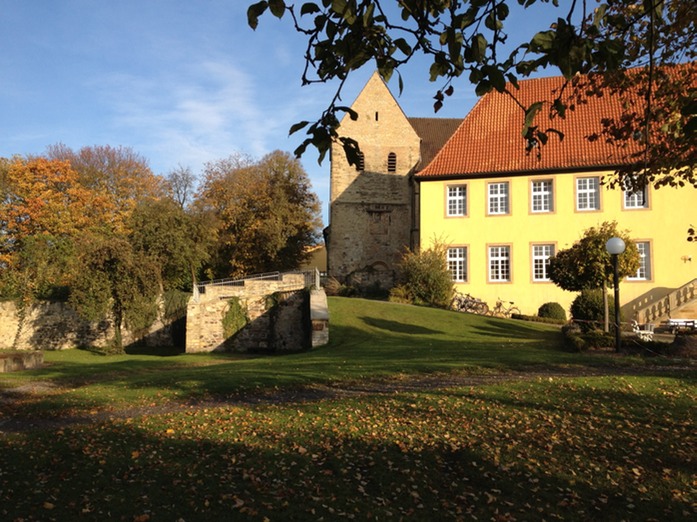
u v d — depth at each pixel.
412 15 4.47
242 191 53.00
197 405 12.63
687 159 9.57
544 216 33.97
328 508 6.64
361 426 9.77
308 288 30.67
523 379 13.70
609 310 24.88
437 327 27.89
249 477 7.59
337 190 46.16
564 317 32.03
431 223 35.72
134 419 11.03
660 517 6.45
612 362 16.47
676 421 9.66
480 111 38.34
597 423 9.63
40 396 15.30
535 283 33.94
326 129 4.30
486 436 9.09
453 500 6.93
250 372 16.44
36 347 36.81
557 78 38.16
